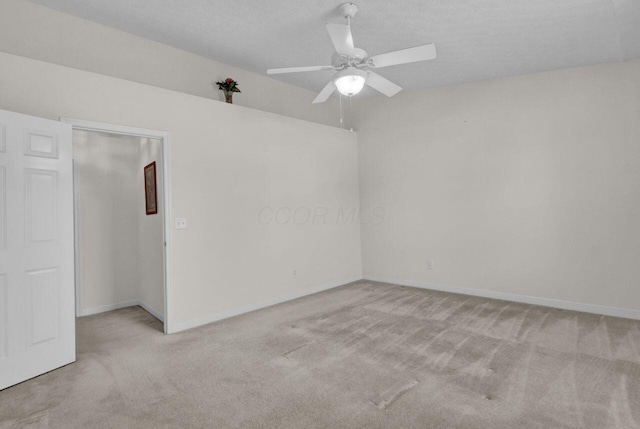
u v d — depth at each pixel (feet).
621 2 8.61
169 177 10.85
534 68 12.68
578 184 12.21
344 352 9.04
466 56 11.84
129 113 10.02
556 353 8.75
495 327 10.70
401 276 16.83
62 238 8.44
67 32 9.95
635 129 11.23
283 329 10.93
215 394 7.11
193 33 10.96
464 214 14.79
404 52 7.88
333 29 7.41
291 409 6.54
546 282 12.94
